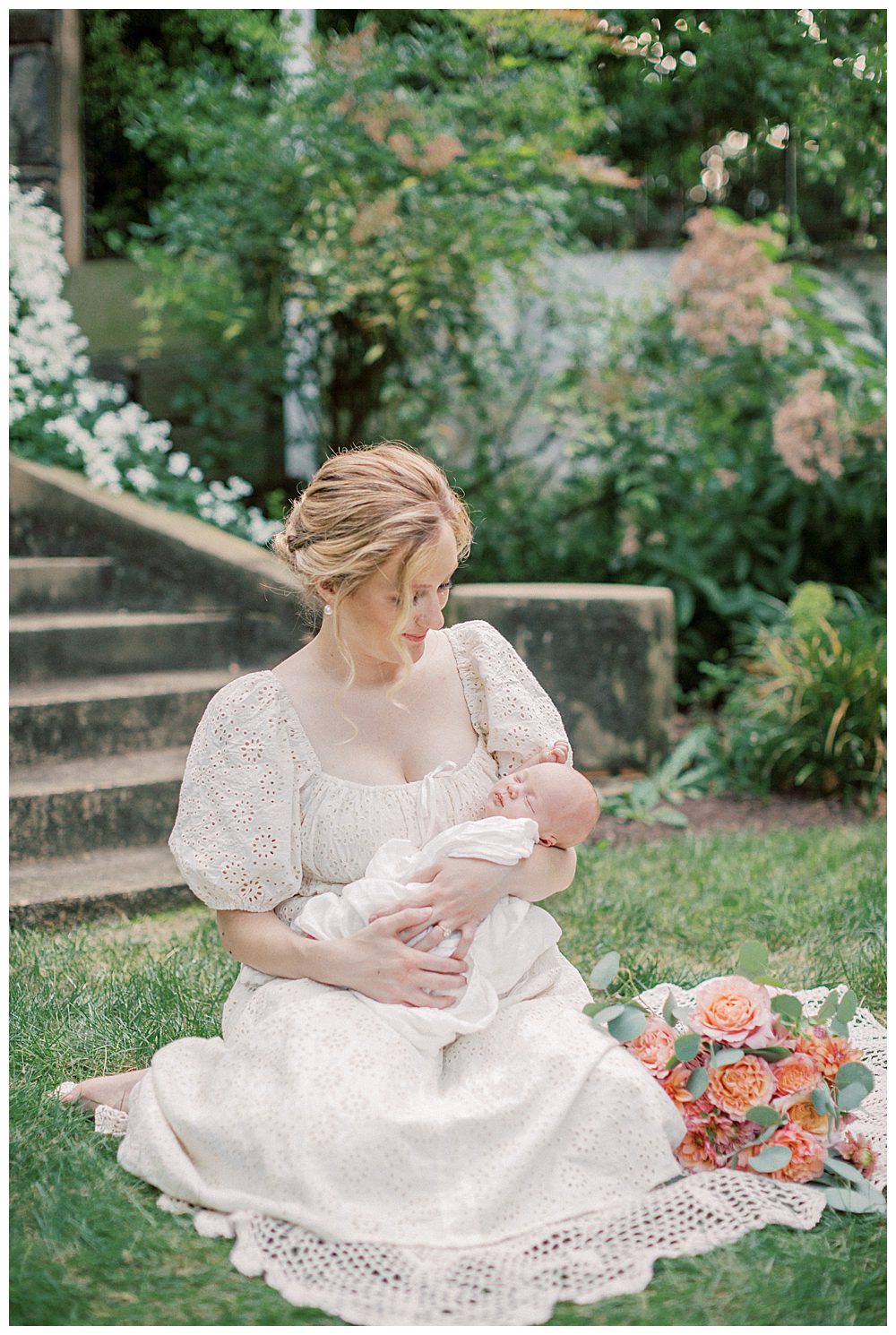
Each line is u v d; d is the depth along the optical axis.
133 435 6.35
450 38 6.25
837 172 5.90
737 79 5.47
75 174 7.28
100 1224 2.01
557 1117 2.03
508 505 7.32
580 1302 1.80
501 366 7.25
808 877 4.11
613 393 7.00
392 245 6.07
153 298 6.75
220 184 6.41
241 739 2.30
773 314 6.56
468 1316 1.76
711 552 6.99
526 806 2.30
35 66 6.92
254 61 6.63
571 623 5.34
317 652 2.42
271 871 2.25
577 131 6.20
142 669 5.25
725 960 3.38
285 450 7.42
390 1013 2.11
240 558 5.48
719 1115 2.14
